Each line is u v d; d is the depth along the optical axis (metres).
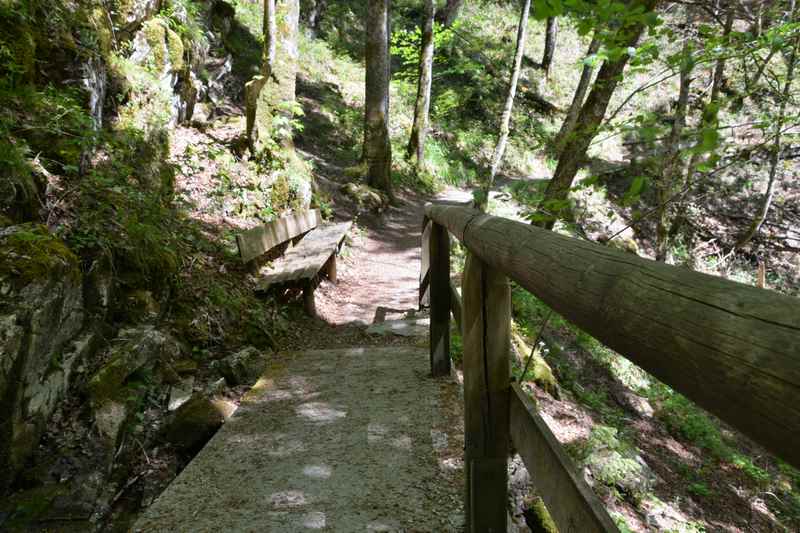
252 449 3.15
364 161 12.90
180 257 5.29
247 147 8.43
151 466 3.14
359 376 4.26
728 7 7.24
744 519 5.72
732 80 10.54
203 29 10.50
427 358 4.64
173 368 4.10
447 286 4.14
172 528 2.44
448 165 18.08
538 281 1.14
